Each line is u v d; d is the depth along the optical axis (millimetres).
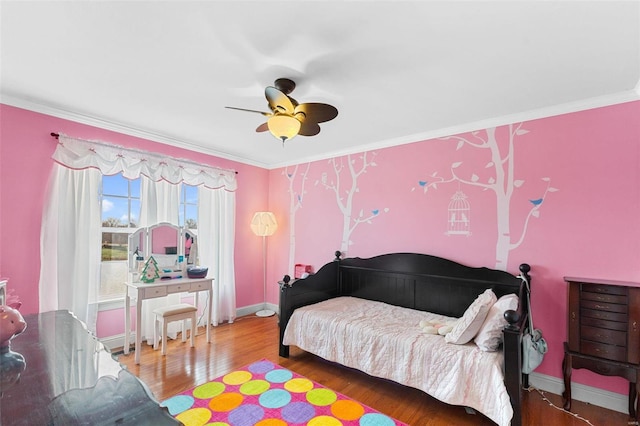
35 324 1764
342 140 3518
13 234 2502
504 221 2738
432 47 1736
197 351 3080
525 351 2168
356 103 2510
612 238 2270
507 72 2006
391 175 3477
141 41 1707
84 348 1396
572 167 2445
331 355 2623
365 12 1456
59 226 2682
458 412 2137
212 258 3893
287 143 3650
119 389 1004
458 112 2691
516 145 2709
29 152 2580
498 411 1806
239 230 4328
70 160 2727
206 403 2170
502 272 2676
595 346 2096
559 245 2477
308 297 3244
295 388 2395
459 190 2998
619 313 2027
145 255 3221
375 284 3451
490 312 2209
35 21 1534
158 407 886
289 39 1675
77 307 2768
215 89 2289
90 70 2033
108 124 3004
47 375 1111
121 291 3211
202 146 3787
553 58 1835
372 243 3594
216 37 1665
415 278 3172
